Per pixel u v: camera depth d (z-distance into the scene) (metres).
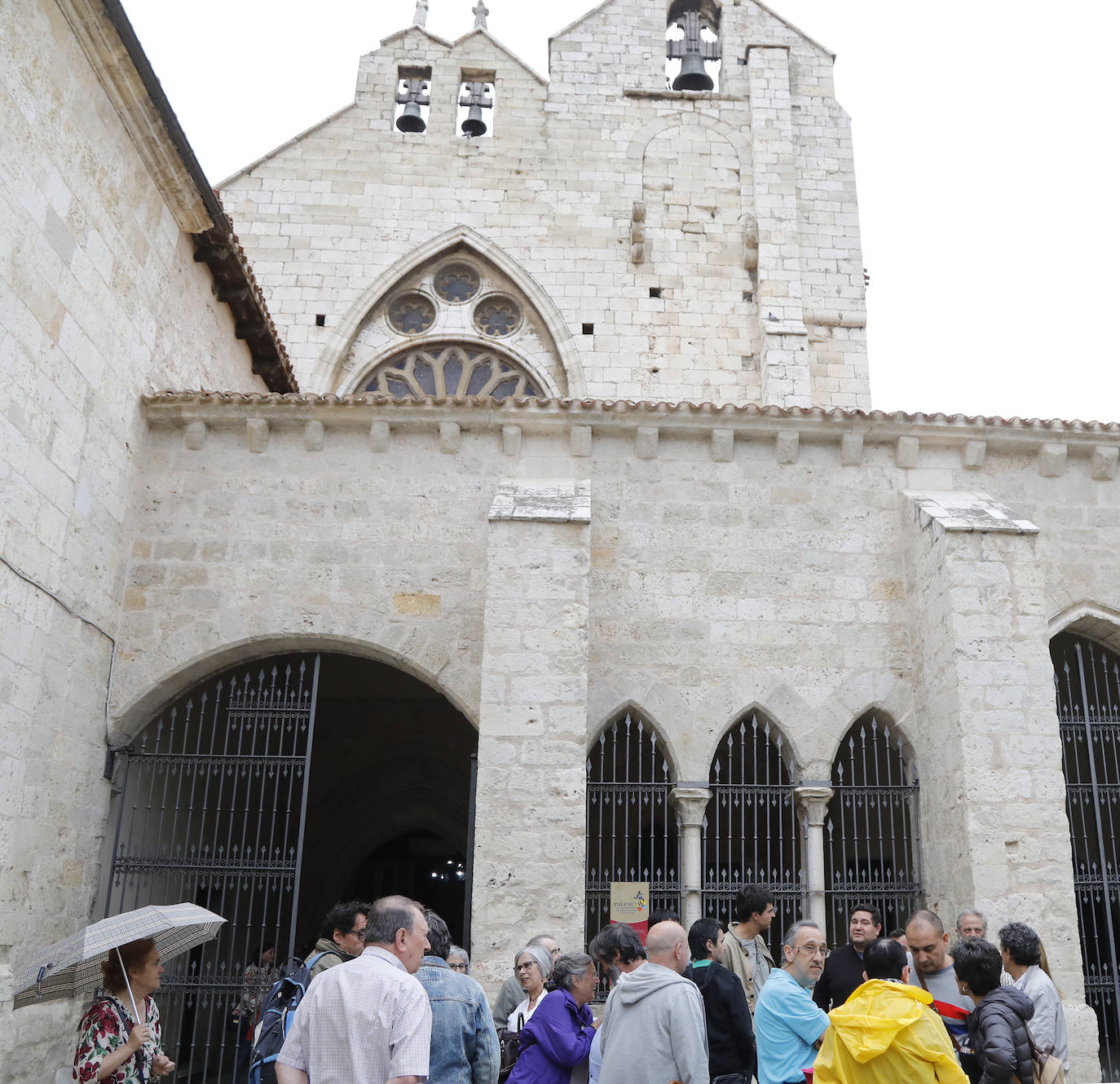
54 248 9.90
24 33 9.27
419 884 22.03
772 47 24.36
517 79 24.06
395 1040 4.50
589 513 10.99
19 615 9.32
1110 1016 13.57
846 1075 4.73
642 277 22.52
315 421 12.28
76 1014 10.04
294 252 22.31
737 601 11.93
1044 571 12.25
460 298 22.83
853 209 23.56
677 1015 5.23
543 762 10.06
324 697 18.16
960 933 7.36
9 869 9.17
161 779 12.82
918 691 11.68
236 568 11.87
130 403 11.83
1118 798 11.61
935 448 12.61
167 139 11.81
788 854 14.84
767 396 21.11
